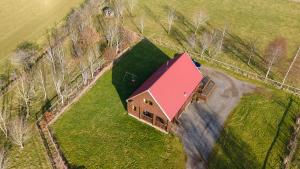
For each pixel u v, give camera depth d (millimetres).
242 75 65438
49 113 53938
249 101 59781
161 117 51500
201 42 73688
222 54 70875
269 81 64375
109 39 69000
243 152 51250
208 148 51438
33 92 57531
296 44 75938
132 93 57500
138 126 53969
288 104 59875
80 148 49906
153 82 51625
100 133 52281
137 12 82750
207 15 84312
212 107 58062
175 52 69812
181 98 53469
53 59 62375
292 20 85250
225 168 48938
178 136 52812
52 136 51062
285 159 49969
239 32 78625
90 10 78312
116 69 63906
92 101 57219
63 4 82188
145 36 73875
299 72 67625
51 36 71312
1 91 57344
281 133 54531
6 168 46312
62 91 58312
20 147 49125
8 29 72250
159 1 88500
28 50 66250
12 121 52188
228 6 89250
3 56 64875
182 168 48656
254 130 54688
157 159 49469
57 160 47906
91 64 60062
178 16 82875
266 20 84375
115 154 49594
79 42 69062
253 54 71500
